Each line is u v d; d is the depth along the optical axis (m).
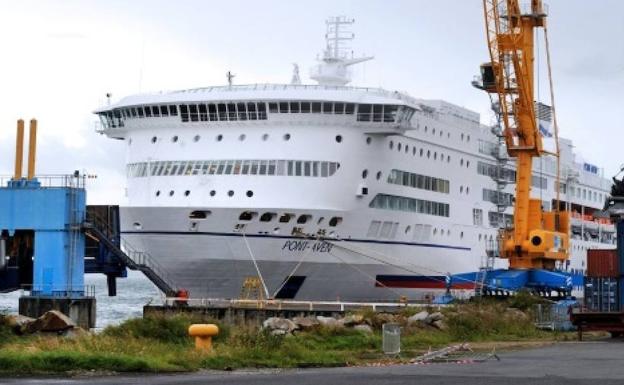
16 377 31.69
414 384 30.34
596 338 56.50
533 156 81.25
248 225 67.75
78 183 64.75
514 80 79.56
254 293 68.00
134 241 69.44
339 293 73.19
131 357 35.19
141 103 71.06
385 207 73.69
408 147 76.25
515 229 80.62
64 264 63.44
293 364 38.06
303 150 68.94
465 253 85.12
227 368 36.03
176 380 31.34
